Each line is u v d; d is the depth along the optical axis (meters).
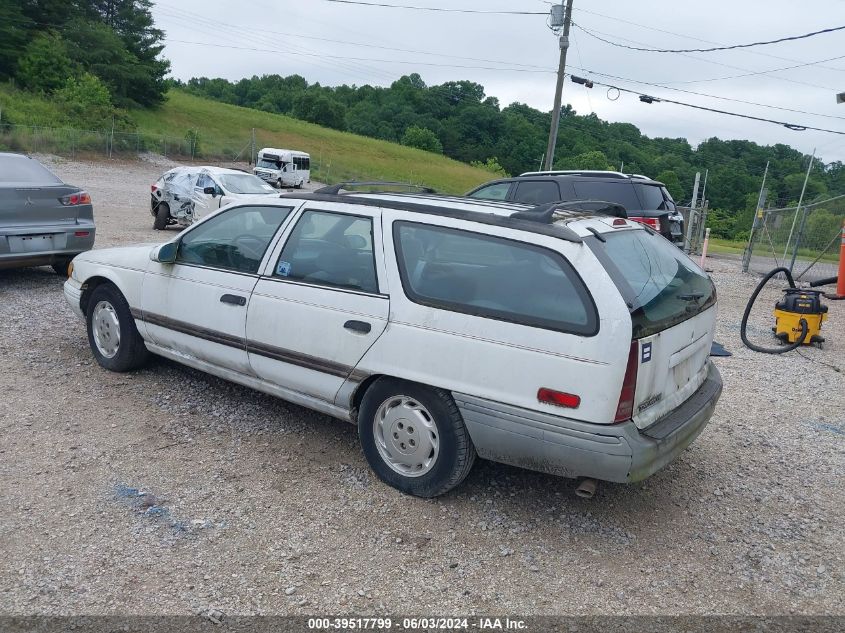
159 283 5.36
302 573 3.46
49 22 69.69
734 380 7.18
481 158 94.19
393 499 4.18
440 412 3.98
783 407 6.39
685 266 4.70
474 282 3.91
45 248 8.59
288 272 4.64
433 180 72.00
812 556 3.87
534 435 3.67
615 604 3.36
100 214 18.77
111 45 68.56
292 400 4.73
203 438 4.86
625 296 3.57
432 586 3.41
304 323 4.46
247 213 5.03
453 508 4.13
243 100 133.00
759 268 18.56
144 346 5.83
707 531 4.08
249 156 54.44
